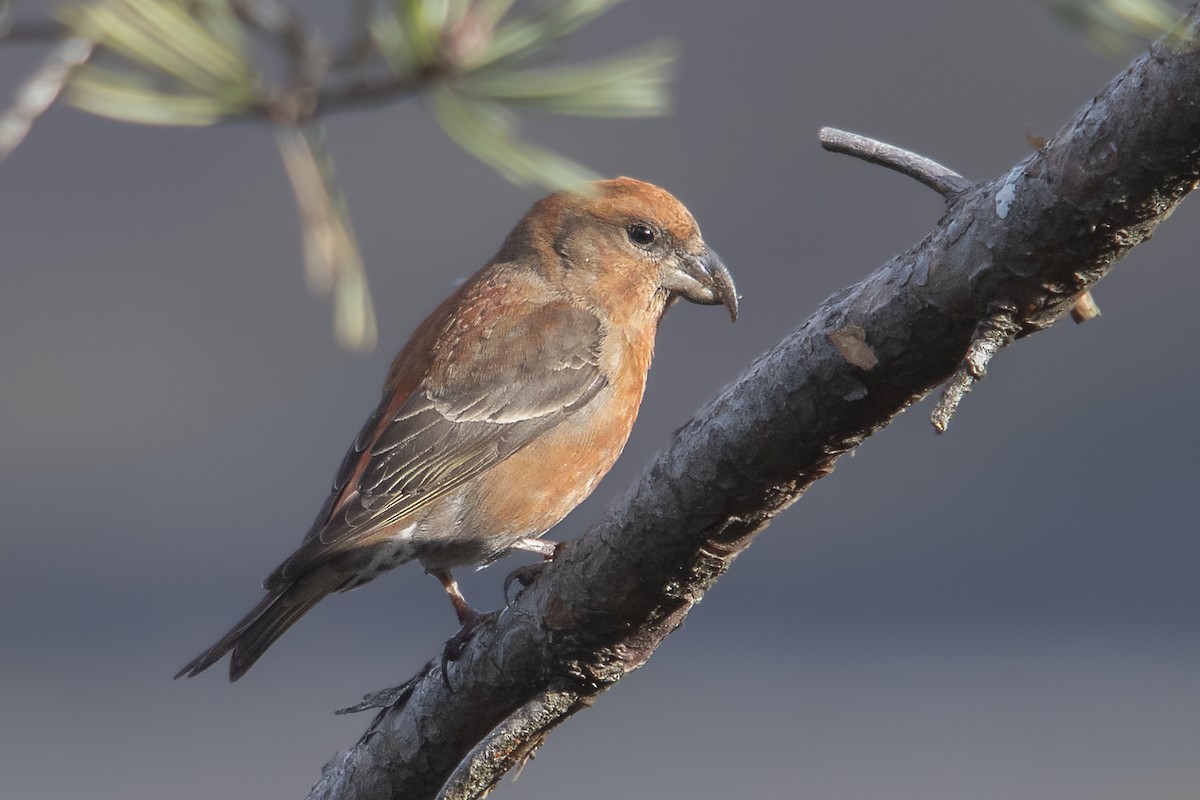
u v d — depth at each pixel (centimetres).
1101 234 526
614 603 668
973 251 548
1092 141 513
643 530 645
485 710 723
